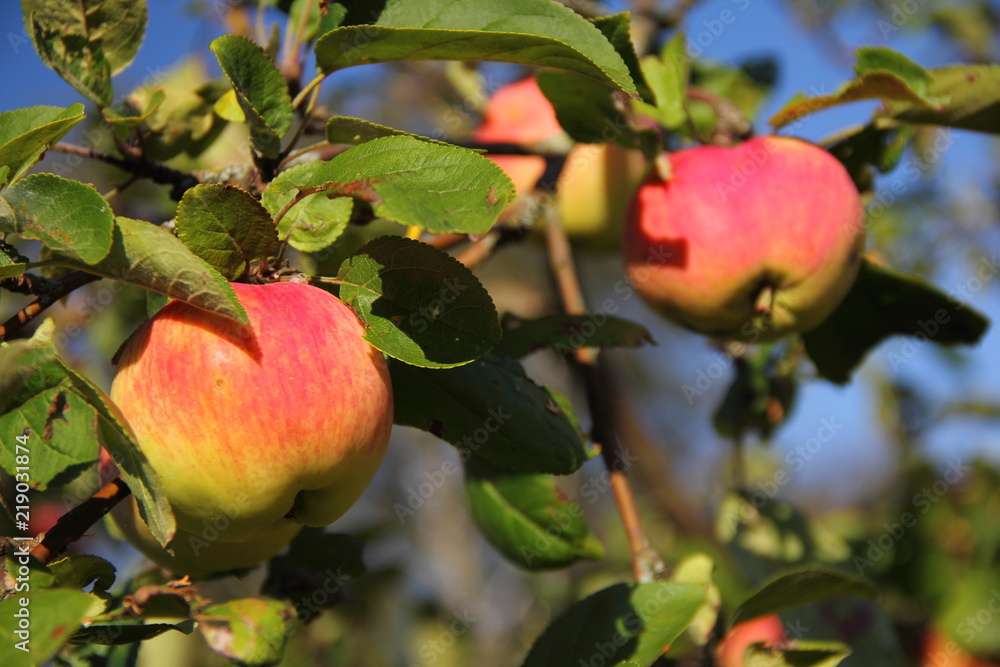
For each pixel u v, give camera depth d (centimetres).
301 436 46
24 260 47
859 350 61
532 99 67
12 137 48
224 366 46
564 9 48
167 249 45
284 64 57
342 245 58
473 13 49
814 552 66
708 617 56
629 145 57
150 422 46
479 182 45
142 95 55
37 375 45
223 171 52
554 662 52
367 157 46
